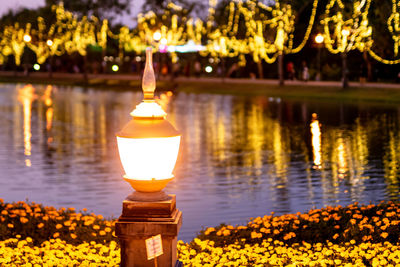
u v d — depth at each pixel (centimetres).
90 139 2352
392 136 2273
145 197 466
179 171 1678
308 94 4344
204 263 787
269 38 5141
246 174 1625
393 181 1497
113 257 799
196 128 2650
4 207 1050
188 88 5472
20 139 2358
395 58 4478
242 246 888
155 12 6288
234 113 3297
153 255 453
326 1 5031
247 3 5188
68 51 7281
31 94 5144
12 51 7912
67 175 1628
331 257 786
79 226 952
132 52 7975
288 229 929
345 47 4284
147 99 460
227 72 6650
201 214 1197
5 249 788
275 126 2675
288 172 1647
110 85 6319
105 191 1421
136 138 444
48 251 802
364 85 4394
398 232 881
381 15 4241
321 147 2067
